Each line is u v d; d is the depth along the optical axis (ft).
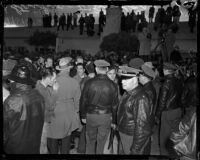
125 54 29.14
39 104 9.31
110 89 11.51
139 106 8.19
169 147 6.77
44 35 36.47
